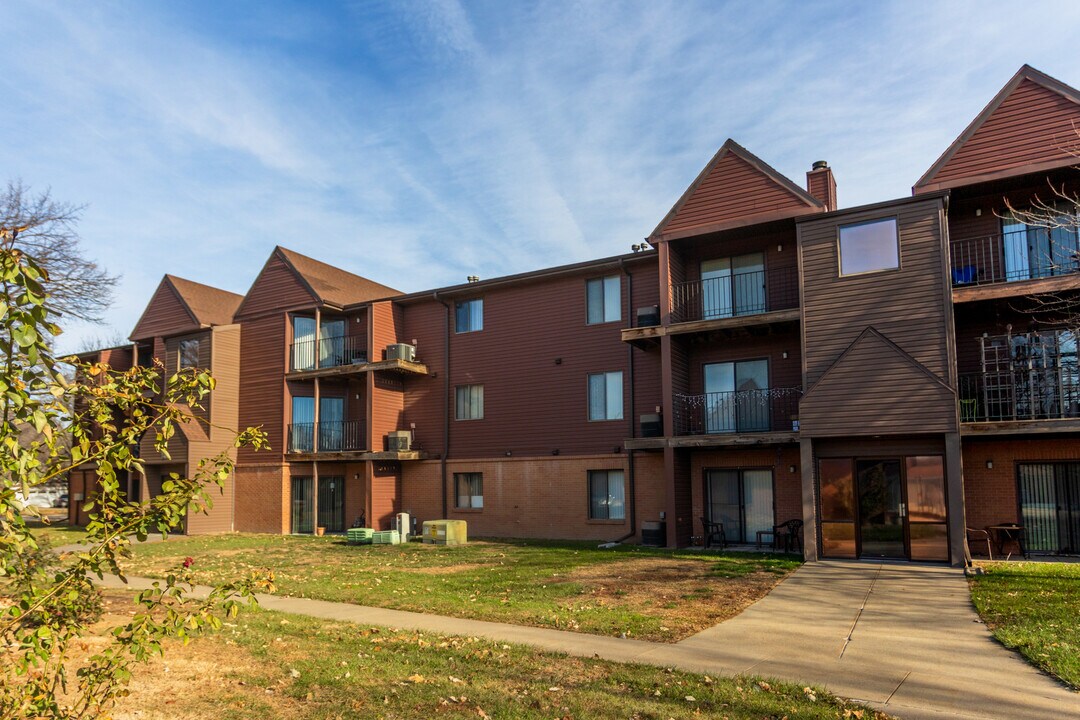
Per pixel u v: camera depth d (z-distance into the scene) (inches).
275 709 239.3
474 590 476.1
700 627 358.3
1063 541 585.0
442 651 313.9
